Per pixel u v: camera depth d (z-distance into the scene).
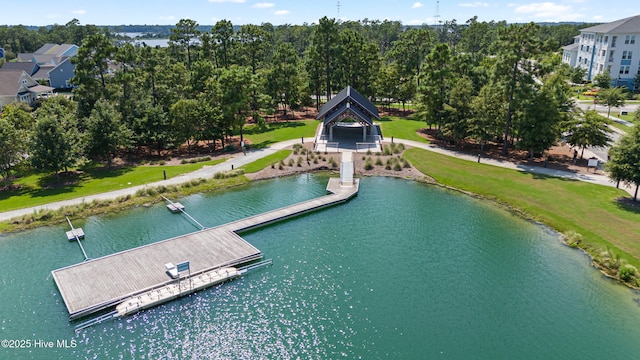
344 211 43.94
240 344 24.81
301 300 28.92
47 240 37.44
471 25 159.50
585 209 41.59
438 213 43.22
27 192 47.41
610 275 32.16
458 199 46.78
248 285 30.62
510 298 29.47
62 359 23.78
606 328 26.62
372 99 97.38
